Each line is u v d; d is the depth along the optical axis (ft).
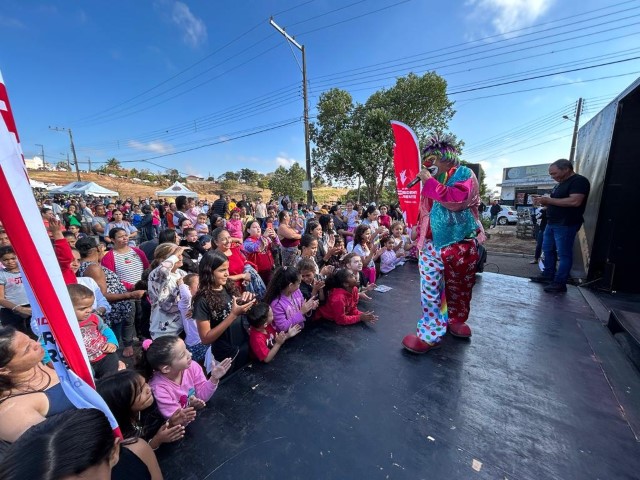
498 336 7.67
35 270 2.67
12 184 2.46
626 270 11.30
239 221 23.03
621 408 5.04
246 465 4.16
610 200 11.43
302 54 44.86
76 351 2.99
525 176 95.66
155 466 3.83
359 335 7.95
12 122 2.43
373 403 5.30
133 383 4.67
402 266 16.69
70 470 2.40
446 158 6.45
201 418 5.07
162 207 44.14
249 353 7.02
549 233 12.28
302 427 4.80
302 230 26.68
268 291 8.31
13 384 4.44
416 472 3.94
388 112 54.19
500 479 3.82
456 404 5.21
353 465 4.08
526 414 4.94
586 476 3.83
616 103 10.71
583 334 7.73
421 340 6.89
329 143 62.95
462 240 6.72
